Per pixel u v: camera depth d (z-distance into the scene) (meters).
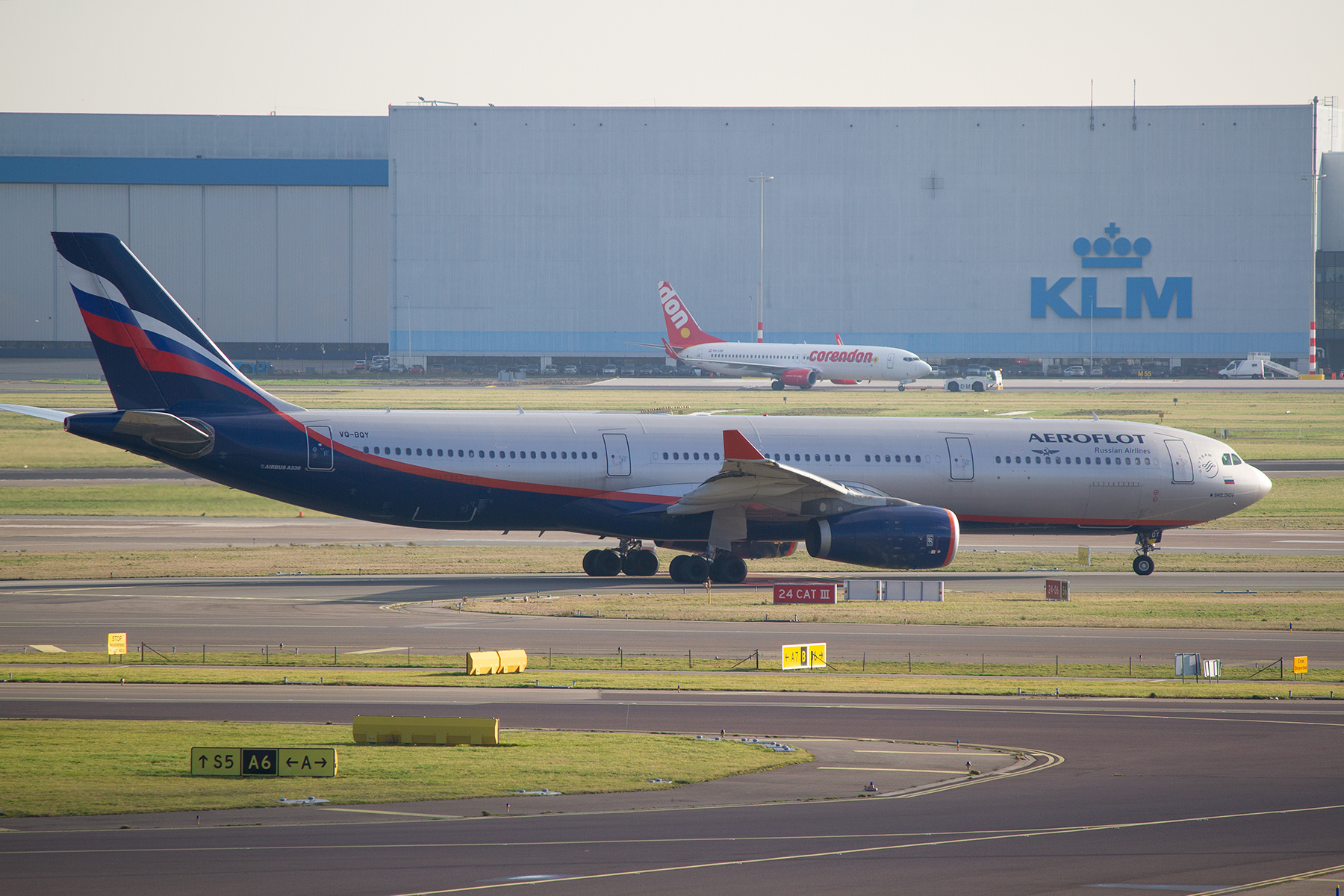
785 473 144.38
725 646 113.19
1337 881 51.19
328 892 48.28
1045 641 117.69
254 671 99.94
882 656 109.94
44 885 48.88
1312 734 81.00
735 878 50.75
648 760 71.75
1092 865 53.03
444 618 126.25
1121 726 83.19
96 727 78.44
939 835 57.66
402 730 75.56
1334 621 129.88
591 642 114.00
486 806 62.16
